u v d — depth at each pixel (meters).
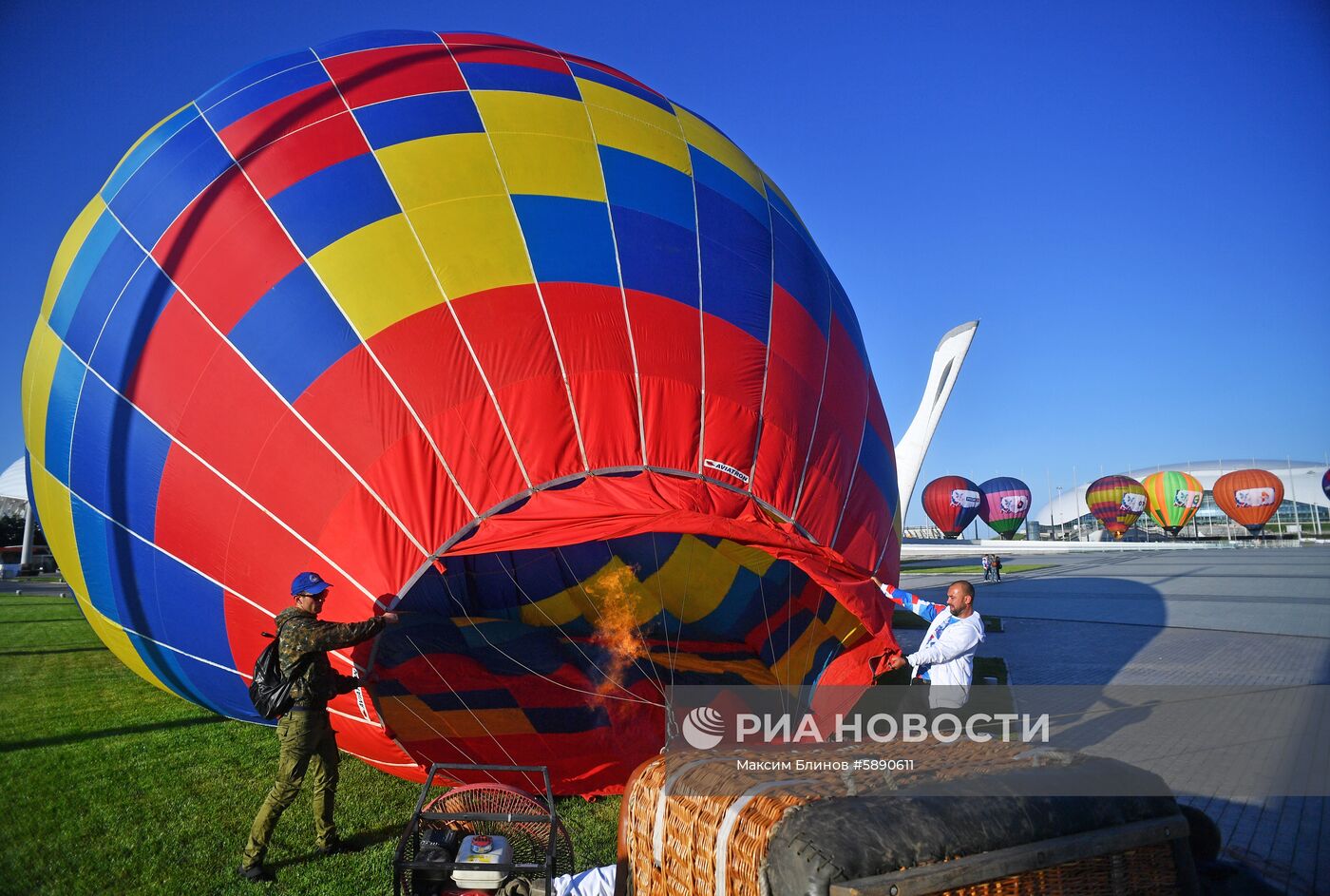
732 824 3.03
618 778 6.85
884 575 7.86
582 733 7.45
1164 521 72.75
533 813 4.66
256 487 6.30
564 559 9.30
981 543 70.56
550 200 7.19
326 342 6.40
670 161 8.08
